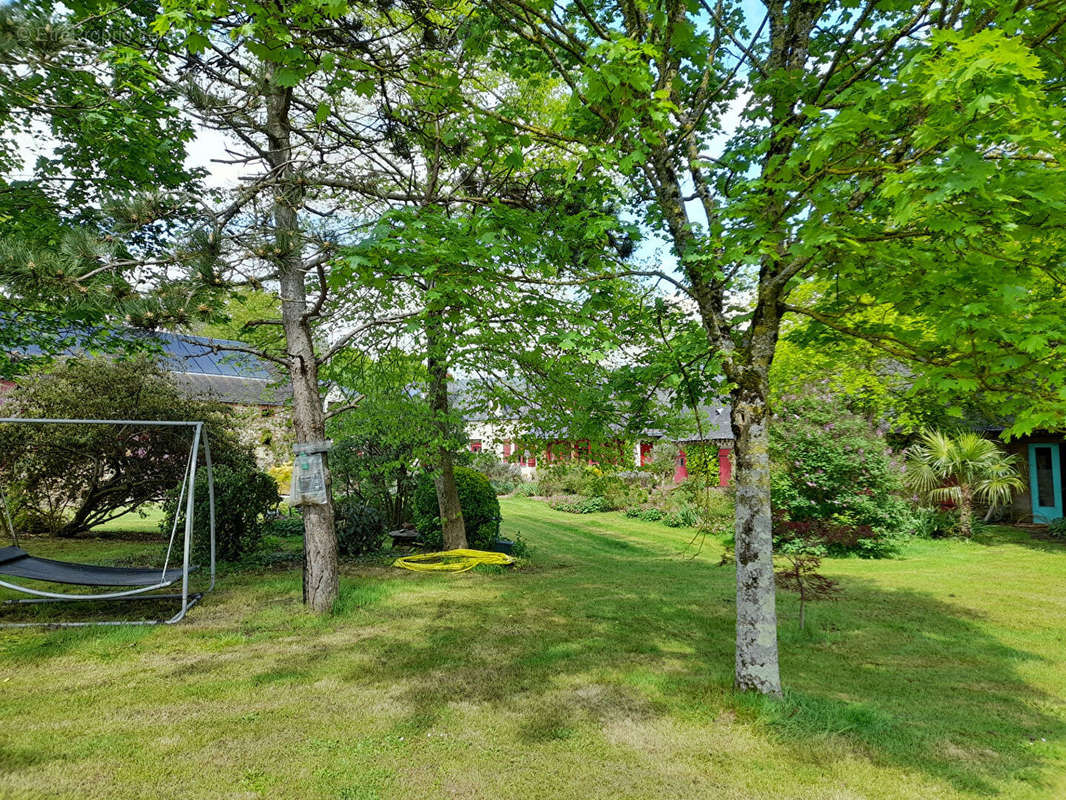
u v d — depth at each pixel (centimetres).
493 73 920
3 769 339
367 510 1130
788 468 1201
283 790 326
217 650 566
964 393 454
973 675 523
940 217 305
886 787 340
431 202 749
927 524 1359
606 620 688
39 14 571
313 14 361
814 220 361
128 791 321
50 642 579
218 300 553
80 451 1130
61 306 689
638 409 646
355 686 479
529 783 338
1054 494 1572
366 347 854
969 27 363
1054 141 292
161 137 830
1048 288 428
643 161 398
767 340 464
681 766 360
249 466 1240
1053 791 337
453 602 766
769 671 449
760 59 551
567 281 476
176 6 351
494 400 911
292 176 653
